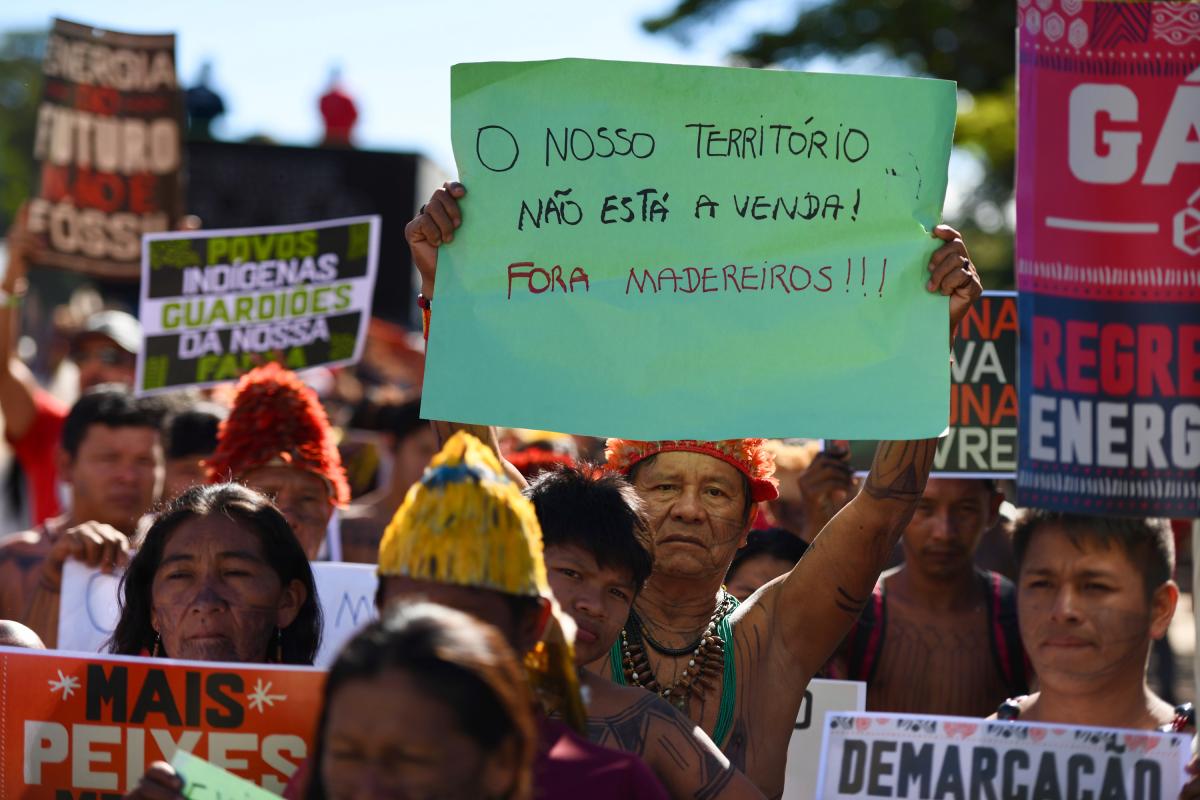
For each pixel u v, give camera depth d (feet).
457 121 9.48
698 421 9.25
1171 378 8.25
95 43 19.01
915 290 9.34
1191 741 8.23
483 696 5.84
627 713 8.33
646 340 9.33
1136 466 8.23
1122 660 9.11
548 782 7.07
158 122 19.13
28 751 8.78
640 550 8.72
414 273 31.58
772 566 13.03
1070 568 9.13
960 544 13.35
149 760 8.73
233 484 10.05
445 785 5.75
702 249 9.40
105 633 12.52
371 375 32.27
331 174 30.81
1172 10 8.34
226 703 8.73
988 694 13.39
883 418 9.23
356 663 5.88
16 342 20.29
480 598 7.09
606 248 9.41
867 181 9.41
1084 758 8.34
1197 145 8.32
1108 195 8.33
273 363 14.12
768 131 9.43
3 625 10.09
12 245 19.17
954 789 8.44
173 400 17.35
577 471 9.20
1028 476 8.16
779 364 9.30
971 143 49.96
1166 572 9.25
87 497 15.66
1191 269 8.29
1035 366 8.21
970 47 56.18
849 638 13.43
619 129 9.45
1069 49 8.36
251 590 9.49
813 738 11.67
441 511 7.13
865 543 9.93
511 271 9.41
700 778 8.23
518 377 9.31
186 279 16.92
